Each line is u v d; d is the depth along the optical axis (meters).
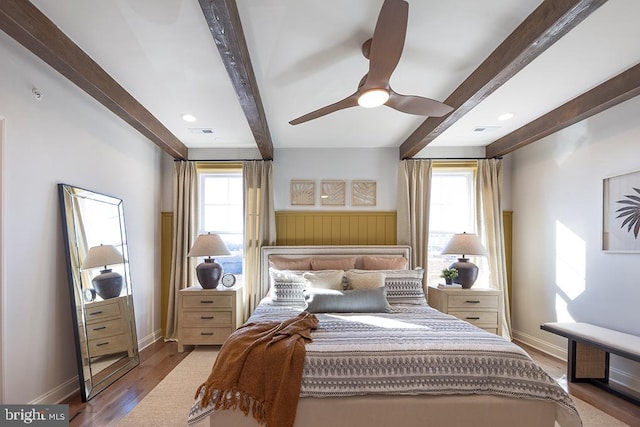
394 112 3.21
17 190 2.16
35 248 2.31
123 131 3.49
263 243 4.25
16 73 2.15
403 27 1.48
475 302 3.65
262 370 1.82
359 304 2.88
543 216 3.77
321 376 1.82
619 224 2.82
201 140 4.10
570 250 3.36
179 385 2.81
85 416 2.30
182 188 4.29
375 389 1.81
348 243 4.39
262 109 2.95
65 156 2.62
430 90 2.68
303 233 4.39
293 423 1.76
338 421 1.80
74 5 1.68
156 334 4.19
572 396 2.64
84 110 2.85
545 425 1.83
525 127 3.55
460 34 1.95
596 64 2.29
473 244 3.78
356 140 4.16
